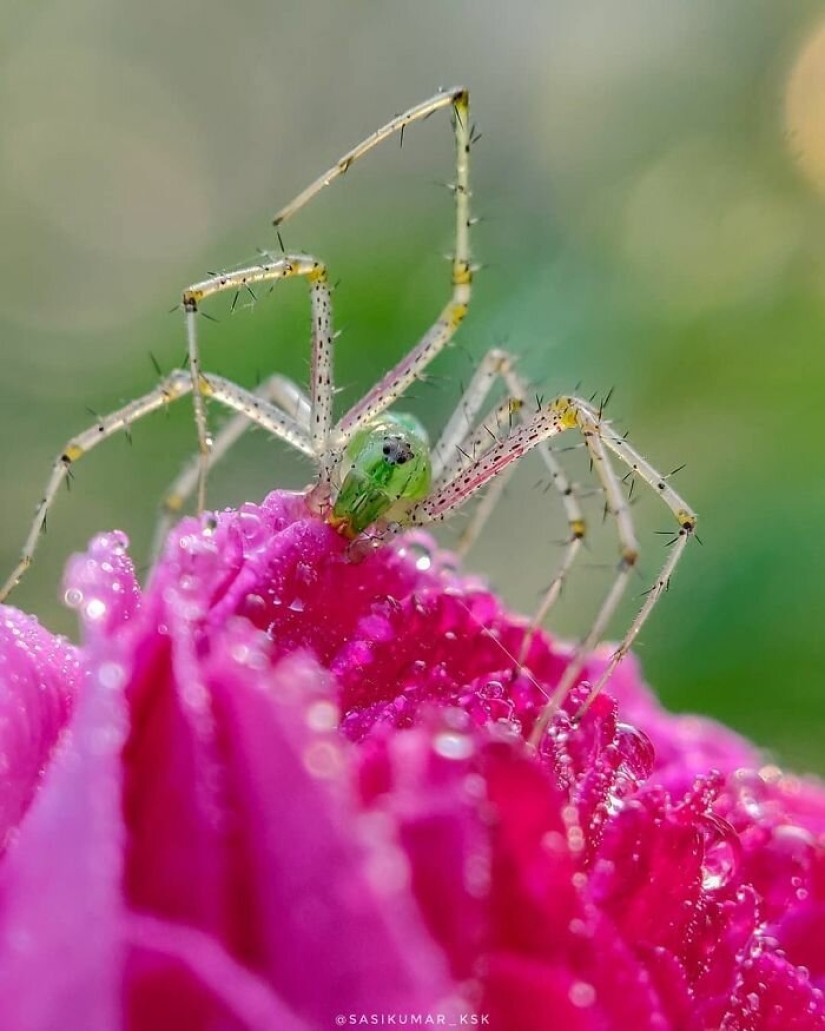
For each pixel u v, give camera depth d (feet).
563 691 0.38
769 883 0.37
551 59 0.50
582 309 0.46
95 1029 0.21
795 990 0.34
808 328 0.45
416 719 0.33
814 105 0.46
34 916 0.22
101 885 0.22
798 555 0.44
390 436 0.46
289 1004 0.22
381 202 0.48
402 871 0.23
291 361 0.47
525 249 0.48
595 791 0.34
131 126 0.56
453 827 0.25
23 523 0.50
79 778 0.23
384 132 0.46
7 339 0.51
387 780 0.25
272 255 0.46
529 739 0.37
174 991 0.22
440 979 0.22
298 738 0.23
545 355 0.46
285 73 0.58
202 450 0.45
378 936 0.22
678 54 0.48
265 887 0.23
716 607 0.44
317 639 0.35
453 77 0.53
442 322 0.46
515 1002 0.26
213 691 0.24
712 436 0.45
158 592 0.26
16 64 0.56
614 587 0.43
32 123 0.56
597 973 0.27
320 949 0.22
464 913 0.24
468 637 0.37
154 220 0.55
